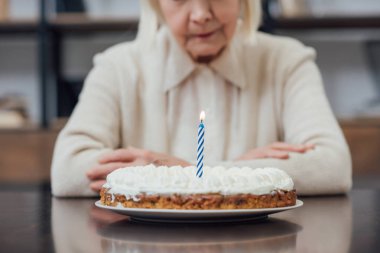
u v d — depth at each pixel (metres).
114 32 3.50
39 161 3.17
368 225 0.81
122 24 3.33
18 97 3.39
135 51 1.72
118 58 1.70
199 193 0.76
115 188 0.82
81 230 0.79
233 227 0.78
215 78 1.64
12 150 3.18
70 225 0.84
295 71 1.66
